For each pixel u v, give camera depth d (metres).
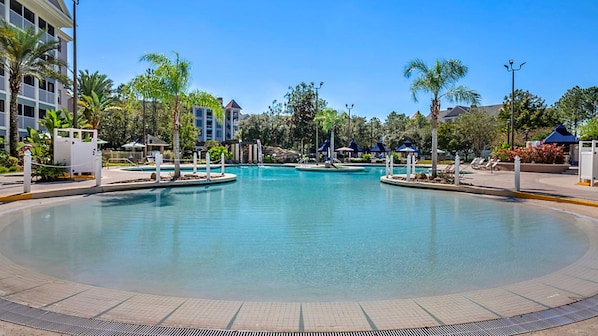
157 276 4.43
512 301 3.63
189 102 17.62
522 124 51.47
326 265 4.92
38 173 15.20
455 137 50.12
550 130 51.19
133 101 17.41
